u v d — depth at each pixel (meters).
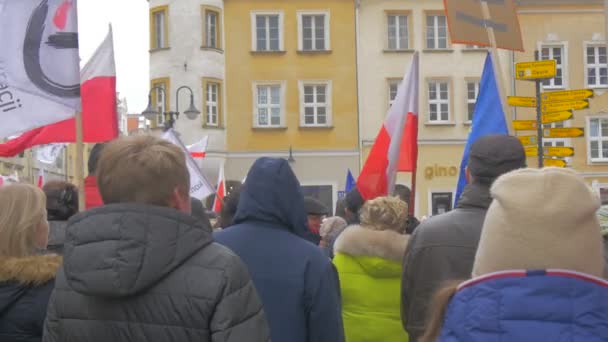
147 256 2.49
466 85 33.06
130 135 2.86
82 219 2.60
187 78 32.50
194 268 2.54
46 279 3.38
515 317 1.88
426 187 32.81
